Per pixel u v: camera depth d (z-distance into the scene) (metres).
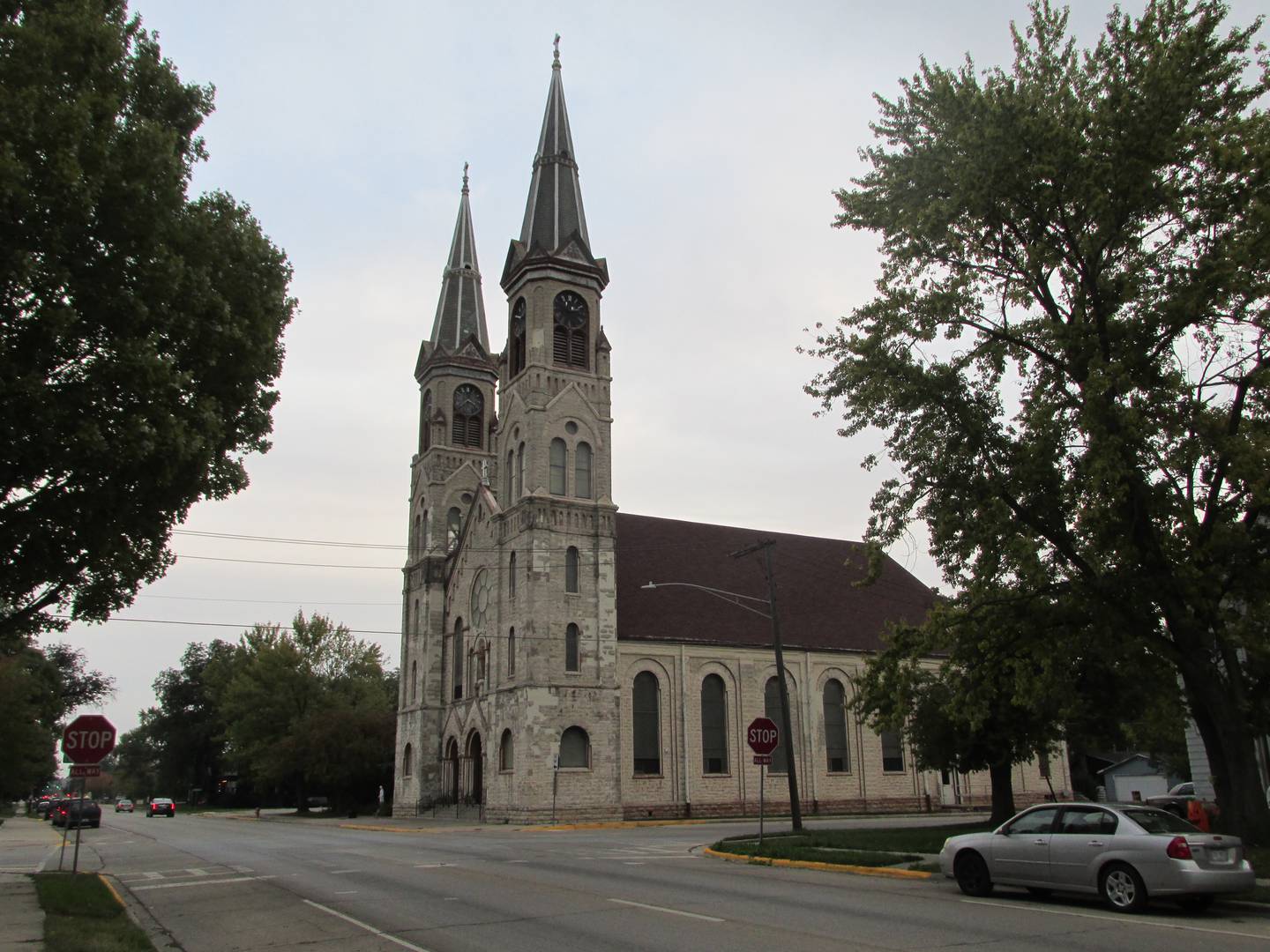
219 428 20.12
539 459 55.94
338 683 93.44
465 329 75.19
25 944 14.09
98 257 18.38
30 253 16.45
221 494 22.47
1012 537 24.53
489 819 54.44
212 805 119.81
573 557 55.50
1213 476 23.94
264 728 90.00
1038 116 24.27
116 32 19.28
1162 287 24.31
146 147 18.67
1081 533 24.23
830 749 60.94
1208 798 37.94
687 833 41.50
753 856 26.67
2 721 74.19
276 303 23.03
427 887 20.78
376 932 15.13
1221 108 24.53
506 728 54.06
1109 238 24.64
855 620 66.12
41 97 17.41
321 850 33.38
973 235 26.28
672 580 61.62
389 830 49.69
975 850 18.92
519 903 17.91
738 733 57.69
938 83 26.48
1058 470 24.69
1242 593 24.19
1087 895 17.95
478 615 61.50
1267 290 21.33
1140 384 23.22
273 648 93.12
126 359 17.78
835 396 27.14
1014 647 25.95
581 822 50.91
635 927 14.91
